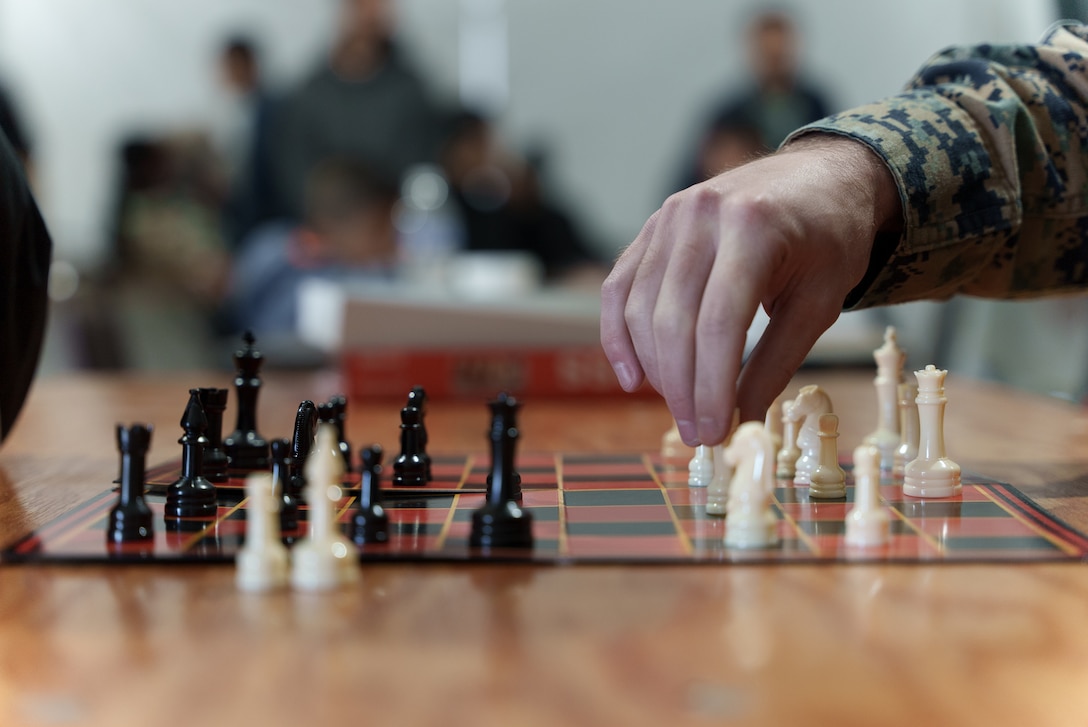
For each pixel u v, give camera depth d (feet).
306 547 2.56
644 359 3.33
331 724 1.73
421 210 18.42
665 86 20.83
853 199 3.42
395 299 7.76
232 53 19.90
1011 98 3.97
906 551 2.82
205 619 2.29
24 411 7.39
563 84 20.98
